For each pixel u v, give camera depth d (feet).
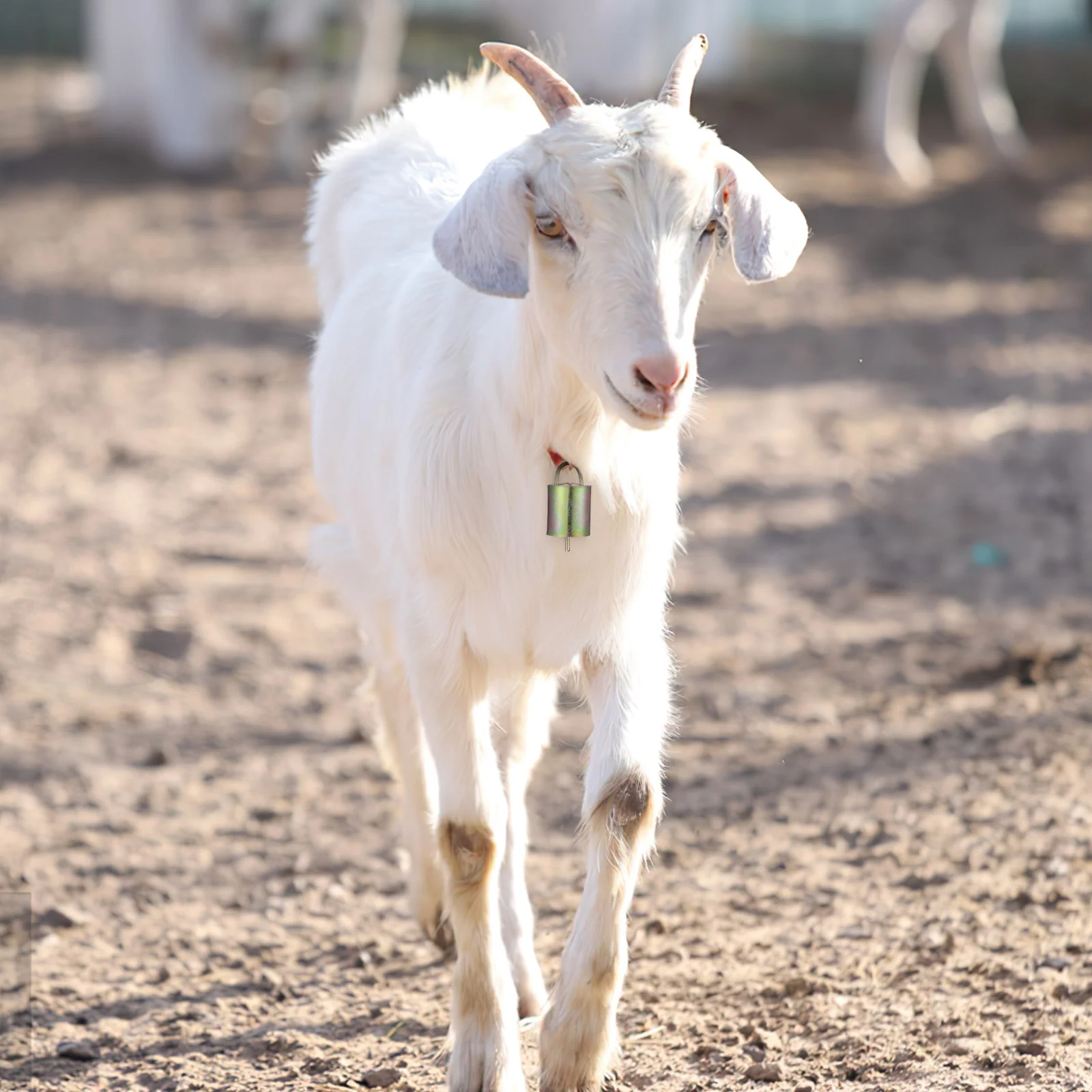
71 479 48.85
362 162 26.25
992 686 33.27
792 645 36.76
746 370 60.29
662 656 20.18
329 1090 19.94
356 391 23.13
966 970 22.25
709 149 17.39
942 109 109.19
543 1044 18.98
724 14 112.78
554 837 28.37
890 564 41.75
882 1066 19.79
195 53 94.79
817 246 76.84
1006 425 53.06
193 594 40.60
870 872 25.72
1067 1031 20.20
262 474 49.67
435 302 20.84
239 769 31.45
